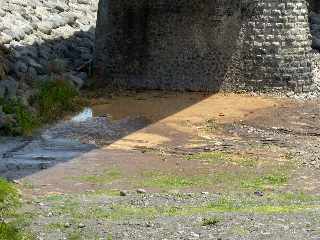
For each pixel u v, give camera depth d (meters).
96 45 42.38
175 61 40.00
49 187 24.08
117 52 41.28
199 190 23.75
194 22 39.59
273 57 39.25
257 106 36.81
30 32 45.84
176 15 39.84
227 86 39.41
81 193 23.30
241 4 39.16
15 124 31.67
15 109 32.88
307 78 39.84
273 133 31.91
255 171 26.23
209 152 28.98
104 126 32.94
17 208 20.70
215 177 25.42
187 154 28.72
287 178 25.28
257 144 30.16
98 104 37.22
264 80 39.28
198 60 39.62
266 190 23.73
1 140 30.47
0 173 25.75
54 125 33.06
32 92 35.81
